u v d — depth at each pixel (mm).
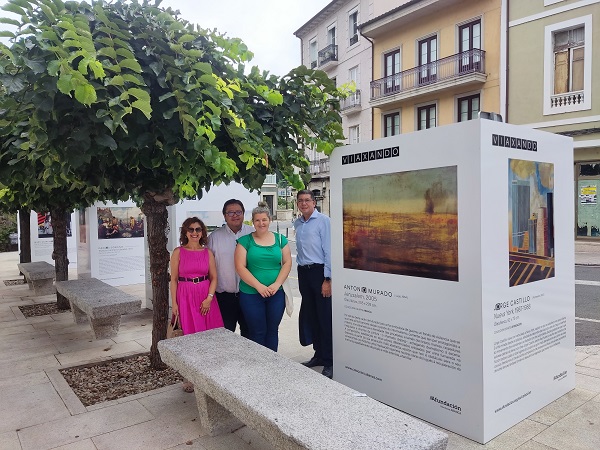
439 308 3137
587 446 2896
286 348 5270
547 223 3432
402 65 20828
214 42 3529
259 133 3613
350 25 25469
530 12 15594
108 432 3193
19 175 4457
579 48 14602
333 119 4289
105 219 9508
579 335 5598
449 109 18906
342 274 3924
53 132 2852
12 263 16531
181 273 3922
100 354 5090
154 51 3105
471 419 2986
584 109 14445
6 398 3816
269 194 39281
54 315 7273
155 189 4141
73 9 2979
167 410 3531
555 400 3604
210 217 6902
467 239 2934
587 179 15117
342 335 3967
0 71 2617
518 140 3127
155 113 3145
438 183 3094
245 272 3850
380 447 1915
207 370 2875
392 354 3514
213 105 3016
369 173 3604
